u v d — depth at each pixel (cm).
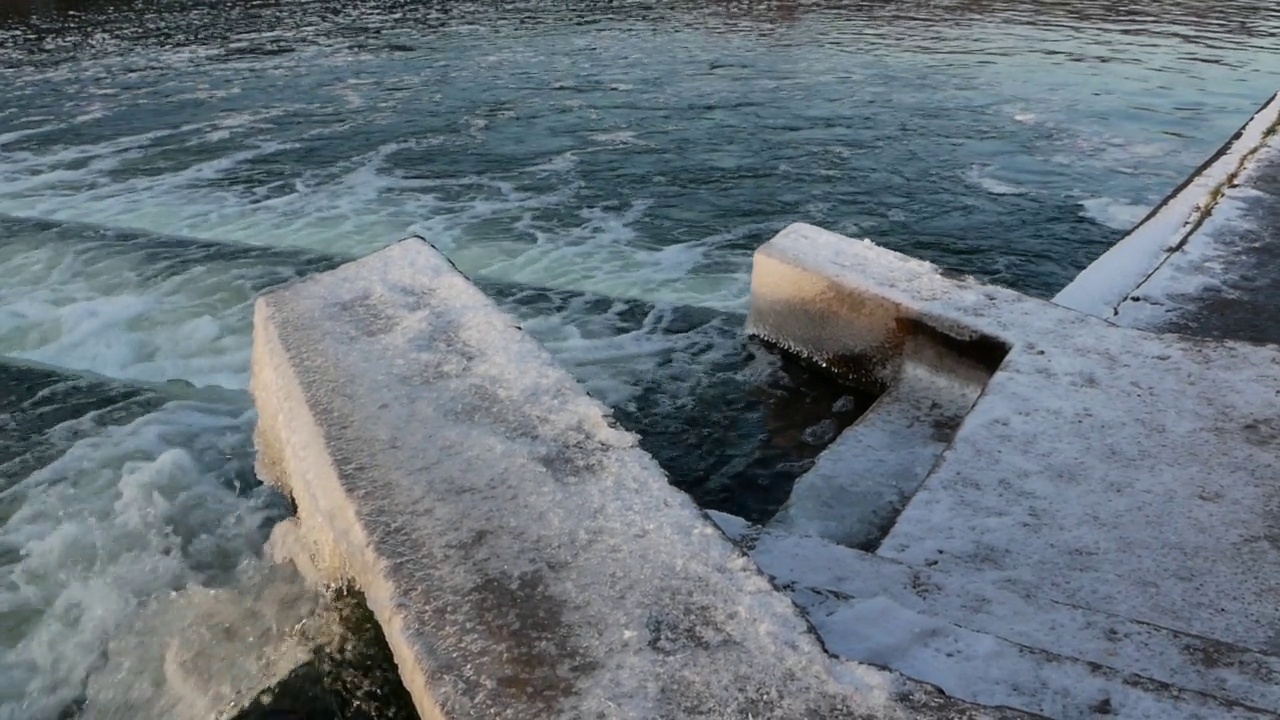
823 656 213
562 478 279
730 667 211
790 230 520
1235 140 754
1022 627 253
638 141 1046
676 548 248
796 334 494
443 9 1830
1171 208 588
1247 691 227
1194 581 276
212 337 616
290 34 1627
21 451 492
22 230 804
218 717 305
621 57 1427
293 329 371
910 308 432
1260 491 308
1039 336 398
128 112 1184
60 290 686
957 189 893
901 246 777
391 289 395
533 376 329
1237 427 338
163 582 396
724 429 476
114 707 338
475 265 729
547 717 203
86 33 1661
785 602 228
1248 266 493
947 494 314
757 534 305
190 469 474
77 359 588
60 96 1256
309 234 796
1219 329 428
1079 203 855
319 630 308
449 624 231
